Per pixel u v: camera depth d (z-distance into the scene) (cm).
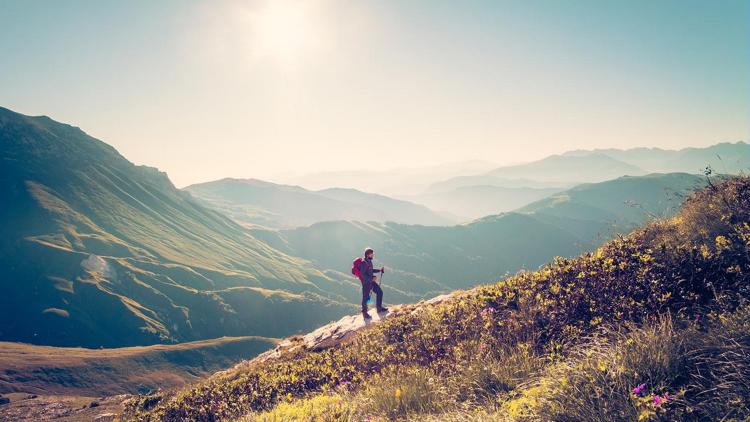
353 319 1670
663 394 351
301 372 1030
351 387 787
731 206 726
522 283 851
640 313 538
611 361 425
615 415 357
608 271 662
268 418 664
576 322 609
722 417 320
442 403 536
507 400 480
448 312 920
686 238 737
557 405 400
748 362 354
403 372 683
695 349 397
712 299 496
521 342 625
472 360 612
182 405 1173
